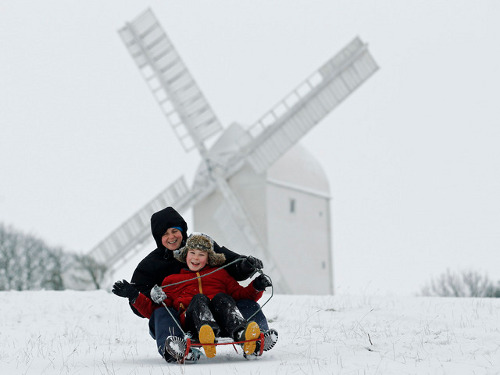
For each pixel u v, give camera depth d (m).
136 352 9.30
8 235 52.00
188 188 34.38
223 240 33.50
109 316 14.67
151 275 8.16
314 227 37.34
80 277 41.25
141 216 34.91
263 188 32.97
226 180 33.69
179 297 7.89
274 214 33.47
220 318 7.66
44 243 52.66
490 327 10.30
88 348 9.92
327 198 39.03
